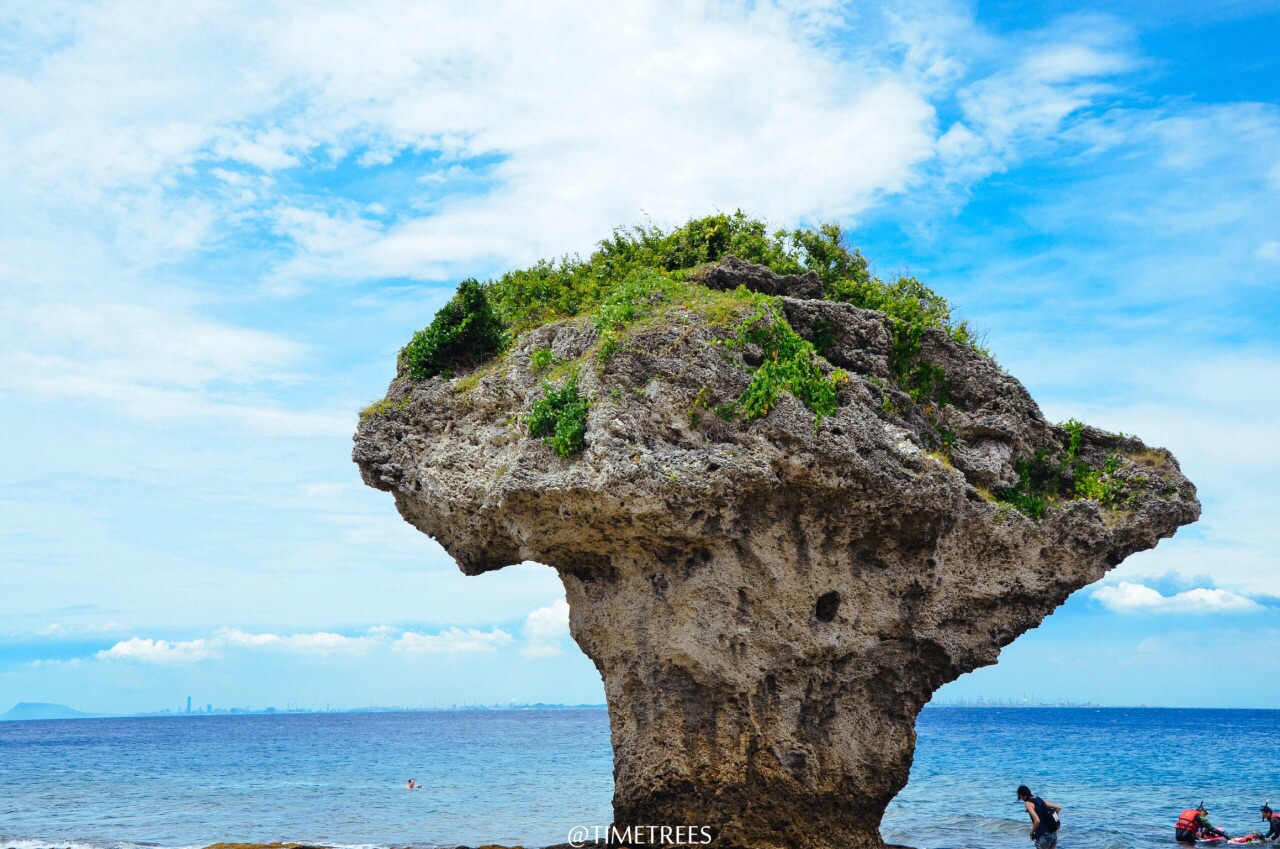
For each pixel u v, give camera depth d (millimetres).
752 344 16812
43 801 38625
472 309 19219
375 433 19312
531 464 16406
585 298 19609
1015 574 18266
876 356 18719
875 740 17984
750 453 15828
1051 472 19688
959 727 126625
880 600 17375
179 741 104812
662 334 16516
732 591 16562
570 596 18891
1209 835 26828
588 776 47531
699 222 23141
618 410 15781
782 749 17109
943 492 16797
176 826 30266
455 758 64375
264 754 75000
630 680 17844
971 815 32156
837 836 17516
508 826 29547
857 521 16625
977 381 19656
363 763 60906
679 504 15383
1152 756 64125
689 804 17250
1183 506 19594
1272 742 82750
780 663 17016
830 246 23172
